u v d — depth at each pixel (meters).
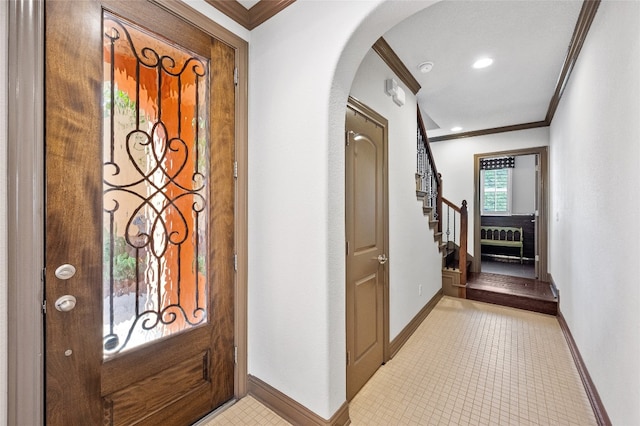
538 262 4.07
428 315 3.18
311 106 1.48
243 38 1.75
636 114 1.22
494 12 1.84
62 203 1.09
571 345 2.39
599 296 1.72
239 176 1.73
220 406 1.67
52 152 1.06
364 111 2.00
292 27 1.56
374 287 2.11
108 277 1.22
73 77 1.11
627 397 1.29
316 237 1.47
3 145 0.98
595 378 1.75
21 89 0.99
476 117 3.89
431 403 1.75
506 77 2.75
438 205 3.89
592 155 1.88
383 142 2.29
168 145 1.42
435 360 2.25
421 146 3.52
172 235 1.44
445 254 4.08
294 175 1.55
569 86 2.59
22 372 1.01
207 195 1.58
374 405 1.74
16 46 0.99
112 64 1.22
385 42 2.15
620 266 1.39
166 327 1.42
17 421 1.01
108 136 1.21
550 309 3.19
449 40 2.15
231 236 1.70
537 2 1.75
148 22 1.32
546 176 4.02
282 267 1.62
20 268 1.00
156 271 1.38
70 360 1.12
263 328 1.73
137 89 1.30
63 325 1.10
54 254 1.07
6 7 0.98
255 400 1.74
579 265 2.24
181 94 1.46
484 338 2.62
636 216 1.22
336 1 1.39
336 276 1.51
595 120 1.81
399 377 2.02
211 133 1.58
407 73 2.62
